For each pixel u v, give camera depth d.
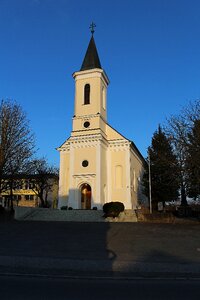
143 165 55.41
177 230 23.48
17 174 34.69
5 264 12.48
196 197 39.75
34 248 16.11
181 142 29.52
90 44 48.03
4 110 35.56
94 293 8.51
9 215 33.28
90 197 41.59
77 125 43.78
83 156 42.06
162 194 45.44
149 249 16.02
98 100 44.19
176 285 9.58
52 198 74.88
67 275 10.99
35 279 10.27
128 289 9.02
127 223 28.30
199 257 14.07
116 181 43.66
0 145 33.75
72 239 19.11
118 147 44.53
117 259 13.41
